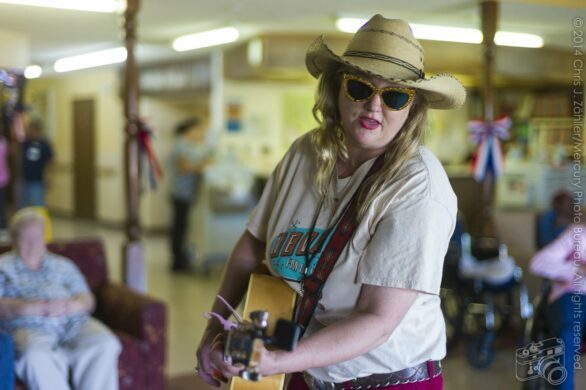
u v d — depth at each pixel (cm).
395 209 137
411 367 146
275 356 128
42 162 816
